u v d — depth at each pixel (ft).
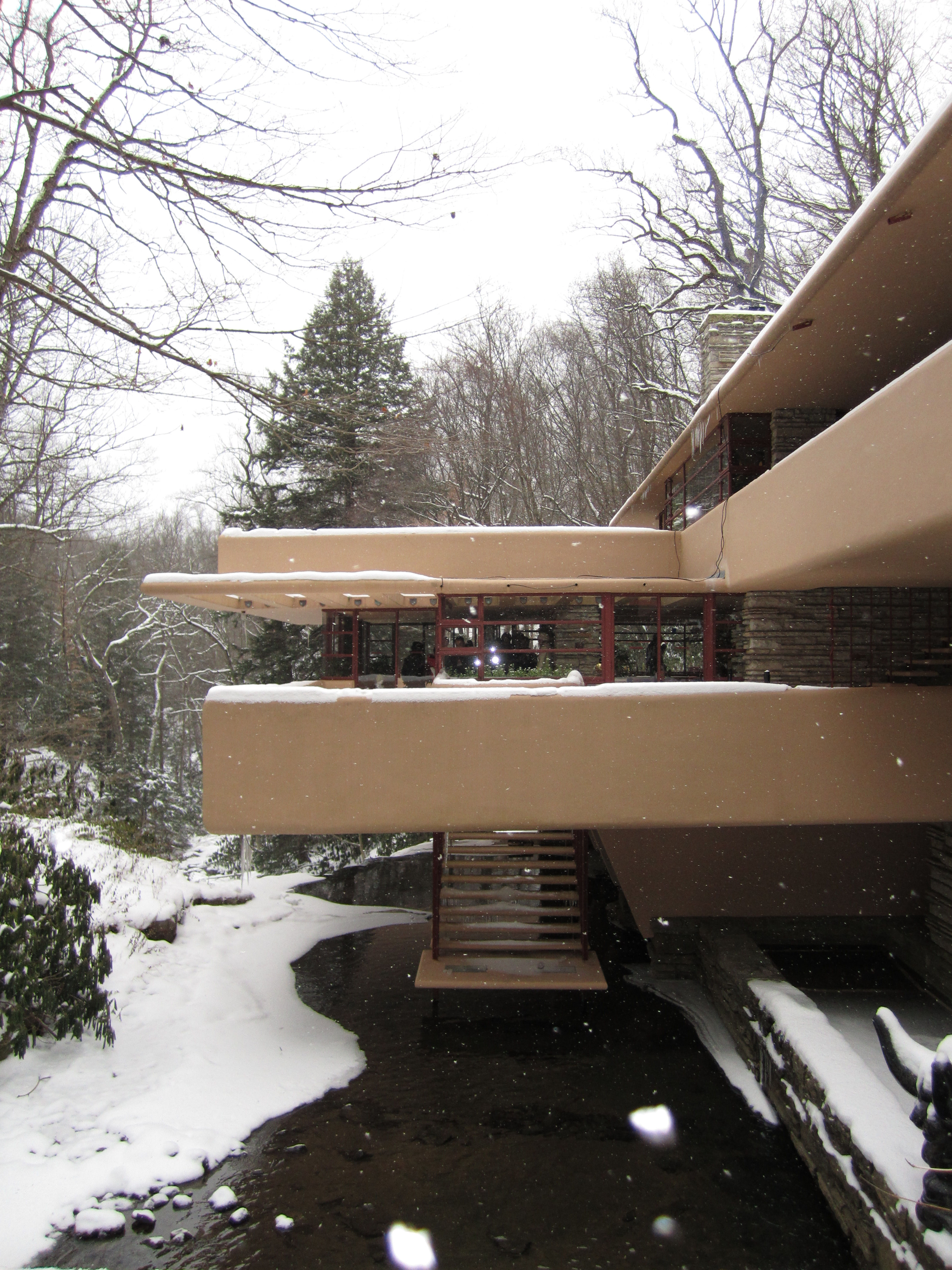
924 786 30.04
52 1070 28.63
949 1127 17.62
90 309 24.26
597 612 65.05
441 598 40.63
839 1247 21.79
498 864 41.09
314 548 46.11
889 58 61.05
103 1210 22.65
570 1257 21.42
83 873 32.24
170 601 107.55
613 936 46.93
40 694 81.66
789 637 38.29
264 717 30.73
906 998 33.81
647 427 89.40
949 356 19.54
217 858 74.69
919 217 23.57
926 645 37.47
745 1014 31.91
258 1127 27.81
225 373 23.73
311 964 44.09
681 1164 25.62
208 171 21.66
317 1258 21.36
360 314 64.90
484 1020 36.52
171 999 35.73
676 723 30.19
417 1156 26.13
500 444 92.02
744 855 40.57
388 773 30.55
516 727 30.40
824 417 40.65
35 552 72.90
